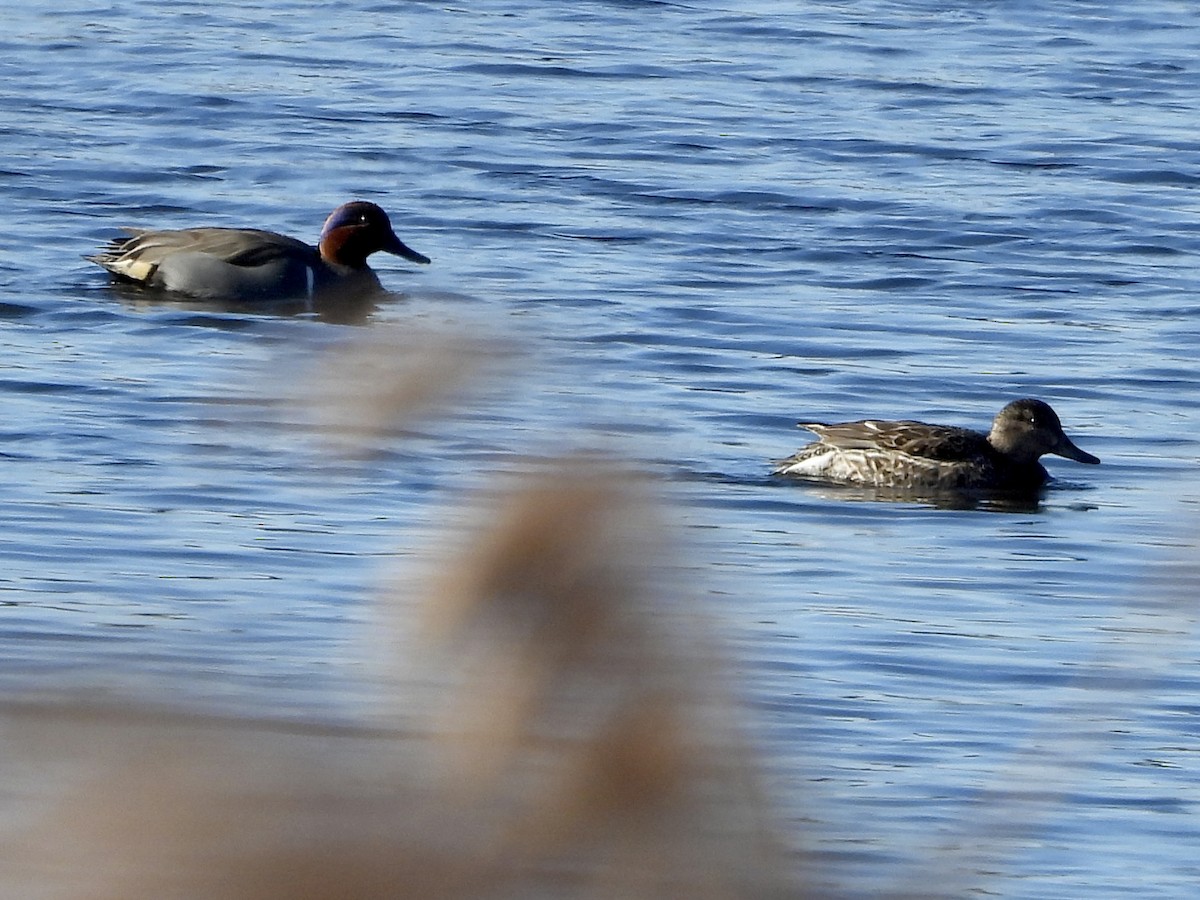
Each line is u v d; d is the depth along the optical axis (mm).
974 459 18609
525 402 1954
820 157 31734
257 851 1481
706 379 21312
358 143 32156
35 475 16562
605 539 1601
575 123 33469
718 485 17984
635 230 27734
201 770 1495
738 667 1636
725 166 31031
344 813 1513
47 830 1450
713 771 1607
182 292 25141
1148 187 30500
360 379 1731
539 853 1541
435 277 25781
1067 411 20969
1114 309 24672
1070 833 9336
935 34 41312
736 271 25734
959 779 9898
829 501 17766
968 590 14797
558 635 1571
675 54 38938
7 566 13820
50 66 36500
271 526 14875
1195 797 9844
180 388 20078
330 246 26344
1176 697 11211
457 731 1552
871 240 27391
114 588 13180
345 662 1756
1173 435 20422
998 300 24922
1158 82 37688
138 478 16453
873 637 13125
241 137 32438
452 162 31188
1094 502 18438
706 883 1581
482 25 41188
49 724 1484
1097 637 13352
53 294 24609
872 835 7082
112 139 32094
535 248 26891
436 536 1646
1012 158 31984
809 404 20750
